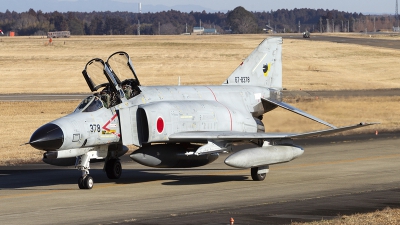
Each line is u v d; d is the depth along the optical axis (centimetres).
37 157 8862
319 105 14825
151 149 6556
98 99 6234
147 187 6225
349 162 7869
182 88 7219
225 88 7638
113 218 4581
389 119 13100
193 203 5203
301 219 4412
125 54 6494
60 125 5797
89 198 5569
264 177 6650
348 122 12469
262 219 4428
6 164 8275
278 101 7906
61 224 4406
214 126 6912
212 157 6875
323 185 6141
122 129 6316
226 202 5225
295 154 6800
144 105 6494
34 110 14875
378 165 7569
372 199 5269
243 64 8069
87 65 6397
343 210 4762
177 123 6556
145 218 4553
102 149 6384
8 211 4975
